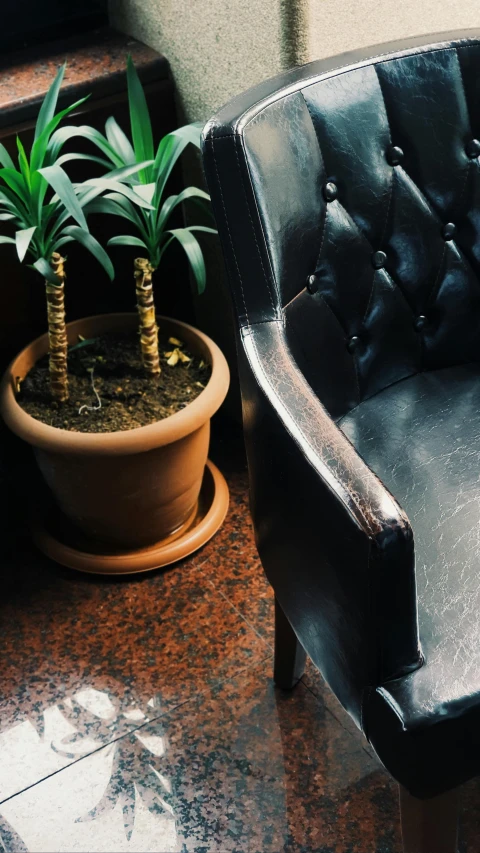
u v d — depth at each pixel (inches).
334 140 44.8
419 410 50.1
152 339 62.7
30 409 63.0
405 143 47.1
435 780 37.7
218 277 71.6
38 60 65.4
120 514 62.9
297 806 52.1
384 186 47.2
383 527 33.5
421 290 50.8
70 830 51.6
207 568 66.7
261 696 57.9
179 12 61.6
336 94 44.6
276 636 55.0
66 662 60.9
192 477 63.9
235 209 41.3
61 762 55.0
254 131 41.0
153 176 57.0
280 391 39.4
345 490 34.8
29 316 68.7
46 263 55.5
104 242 68.5
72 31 68.4
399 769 37.7
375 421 49.7
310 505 37.1
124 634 62.5
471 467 45.9
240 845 50.5
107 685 59.3
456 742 36.9
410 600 35.4
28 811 52.6
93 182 53.1
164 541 67.6
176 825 51.6
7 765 55.1
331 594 37.8
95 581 66.2
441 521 43.2
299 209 43.8
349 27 56.2
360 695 38.6
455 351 53.4
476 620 39.0
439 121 47.3
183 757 54.9
